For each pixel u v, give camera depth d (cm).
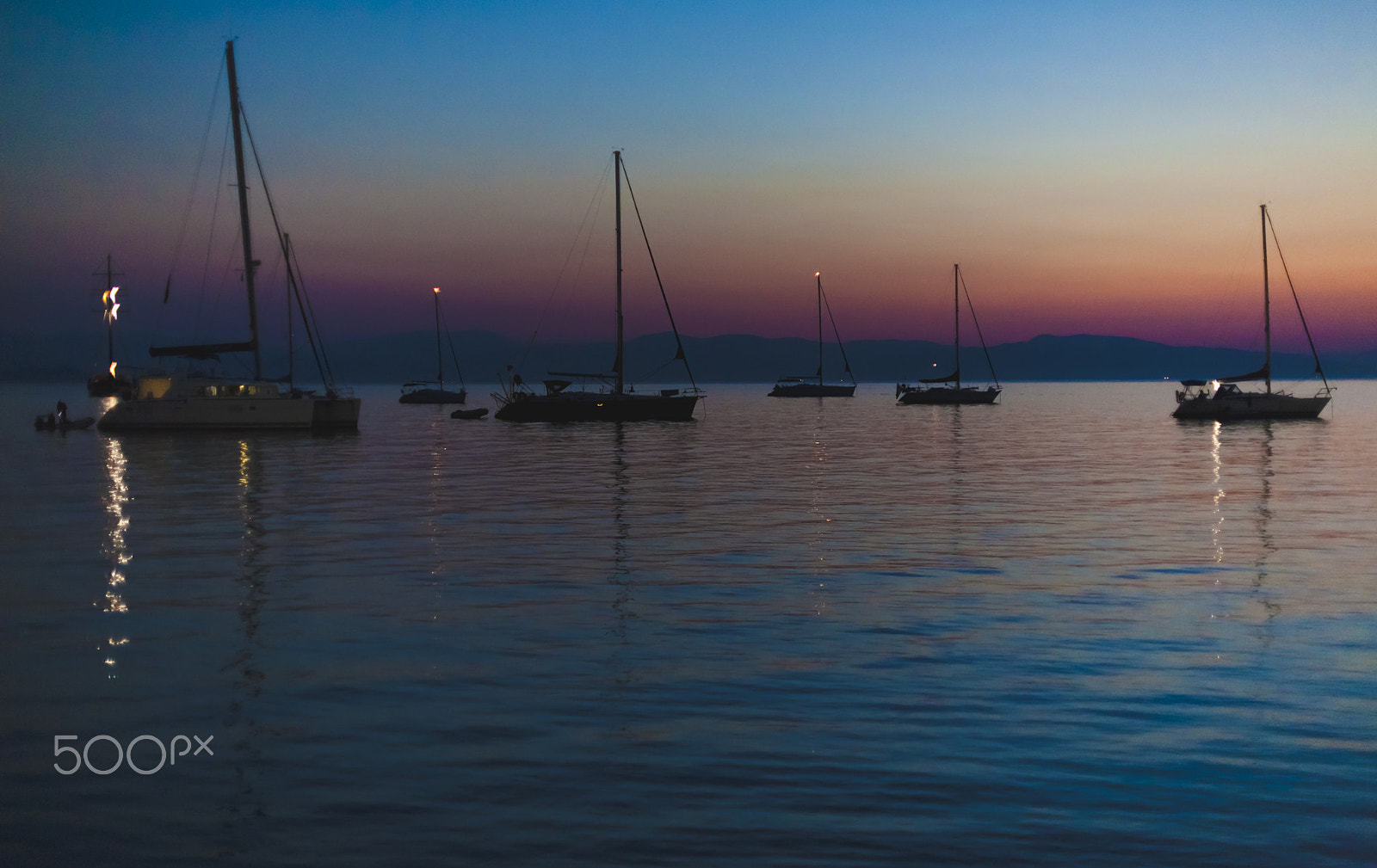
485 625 1333
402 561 1792
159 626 1316
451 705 1002
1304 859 693
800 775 829
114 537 2055
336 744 898
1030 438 5666
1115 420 8188
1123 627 1325
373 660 1163
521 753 877
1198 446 4841
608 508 2547
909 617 1381
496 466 3747
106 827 742
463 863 686
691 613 1400
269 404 5553
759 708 997
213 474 3400
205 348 5481
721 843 712
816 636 1278
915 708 995
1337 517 2372
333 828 736
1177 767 845
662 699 1023
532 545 1973
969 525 2248
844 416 9175
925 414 9794
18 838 726
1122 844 712
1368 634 1289
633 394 7281
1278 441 5178
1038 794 793
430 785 809
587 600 1488
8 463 3791
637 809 766
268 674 1105
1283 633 1293
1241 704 1009
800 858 691
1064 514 2419
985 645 1234
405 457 4169
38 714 976
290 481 3186
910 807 769
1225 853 700
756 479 3288
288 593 1526
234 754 875
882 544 1991
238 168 5494
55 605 1439
